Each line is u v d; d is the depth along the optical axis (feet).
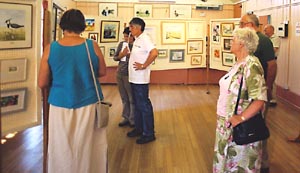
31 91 8.05
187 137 14.75
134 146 13.44
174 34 28.63
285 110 20.44
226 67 24.00
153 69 28.66
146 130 13.93
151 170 11.12
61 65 7.68
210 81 31.73
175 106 21.38
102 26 22.86
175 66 29.09
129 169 11.17
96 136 8.43
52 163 7.89
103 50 23.06
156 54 13.04
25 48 7.80
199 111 19.95
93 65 8.03
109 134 14.98
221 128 7.79
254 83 7.25
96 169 8.50
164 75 31.58
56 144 7.83
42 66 7.78
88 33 22.62
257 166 7.75
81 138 7.86
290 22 22.12
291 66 22.06
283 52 23.45
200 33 28.96
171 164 11.65
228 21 23.54
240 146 7.59
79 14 7.93
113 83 31.45
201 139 14.48
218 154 7.88
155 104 21.98
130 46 15.30
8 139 14.02
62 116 7.75
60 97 7.76
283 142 14.32
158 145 13.61
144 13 32.32
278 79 24.34
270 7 25.31
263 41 9.49
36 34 8.01
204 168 11.34
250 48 7.48
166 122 17.33
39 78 7.86
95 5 32.30
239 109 7.46
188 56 29.07
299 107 20.66
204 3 32.35
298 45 20.93
